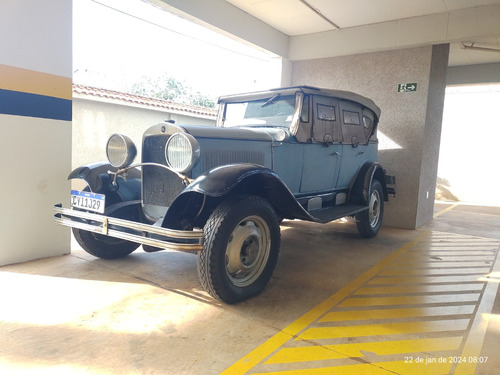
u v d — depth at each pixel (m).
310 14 5.97
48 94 3.75
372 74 6.51
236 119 4.57
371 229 5.38
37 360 2.10
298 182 4.11
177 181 3.18
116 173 3.56
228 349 2.29
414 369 2.13
